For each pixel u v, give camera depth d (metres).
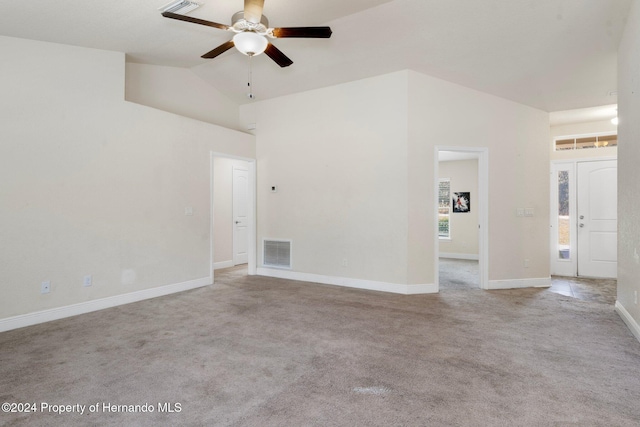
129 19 3.02
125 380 2.13
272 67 4.60
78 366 2.32
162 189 4.27
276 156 5.43
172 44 3.72
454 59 3.93
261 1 2.46
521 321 3.26
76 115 3.47
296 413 1.79
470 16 3.22
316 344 2.70
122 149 3.86
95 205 3.62
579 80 4.02
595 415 1.76
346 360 2.41
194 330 3.02
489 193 4.57
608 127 5.42
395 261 4.37
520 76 4.08
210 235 4.90
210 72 4.93
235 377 2.17
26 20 2.84
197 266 4.71
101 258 3.67
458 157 7.65
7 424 1.69
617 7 2.86
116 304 3.79
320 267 4.99
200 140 4.75
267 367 2.31
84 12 2.82
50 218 3.29
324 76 4.64
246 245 6.98
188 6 2.82
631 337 2.84
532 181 4.73
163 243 4.28
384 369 2.28
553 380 2.12
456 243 8.14
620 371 2.25
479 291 4.47
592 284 4.95
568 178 5.69
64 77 3.39
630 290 3.03
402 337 2.85
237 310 3.62
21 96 3.11
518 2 2.97
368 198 4.57
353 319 3.31
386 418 1.74
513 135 4.65
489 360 2.41
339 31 3.65
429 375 2.19
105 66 3.72
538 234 4.75
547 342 2.74
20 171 3.10
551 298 4.12
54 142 3.32
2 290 3.00
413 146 4.30
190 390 2.02
